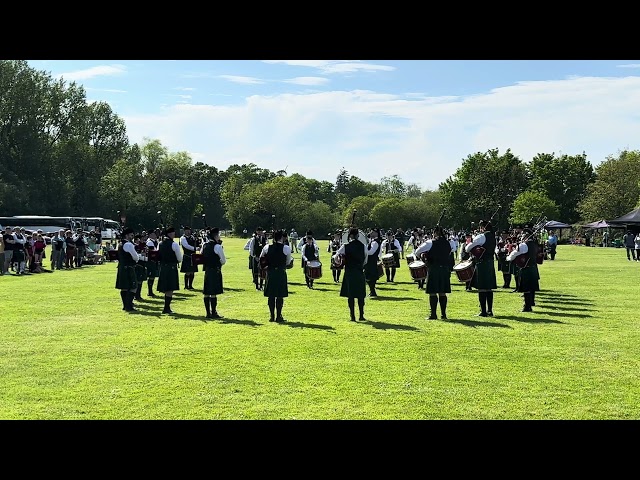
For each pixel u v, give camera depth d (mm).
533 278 15016
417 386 8180
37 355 10039
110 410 7301
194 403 7523
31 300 17656
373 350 10375
